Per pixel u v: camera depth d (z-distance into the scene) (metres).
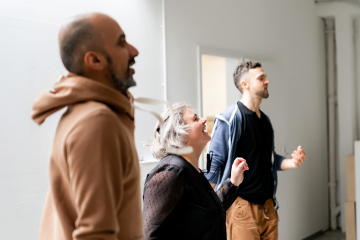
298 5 5.08
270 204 2.80
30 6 2.41
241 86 2.86
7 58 2.30
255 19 4.30
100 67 0.96
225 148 2.65
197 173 1.52
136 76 3.03
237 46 4.02
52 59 2.51
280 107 4.47
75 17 0.97
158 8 3.21
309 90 5.29
